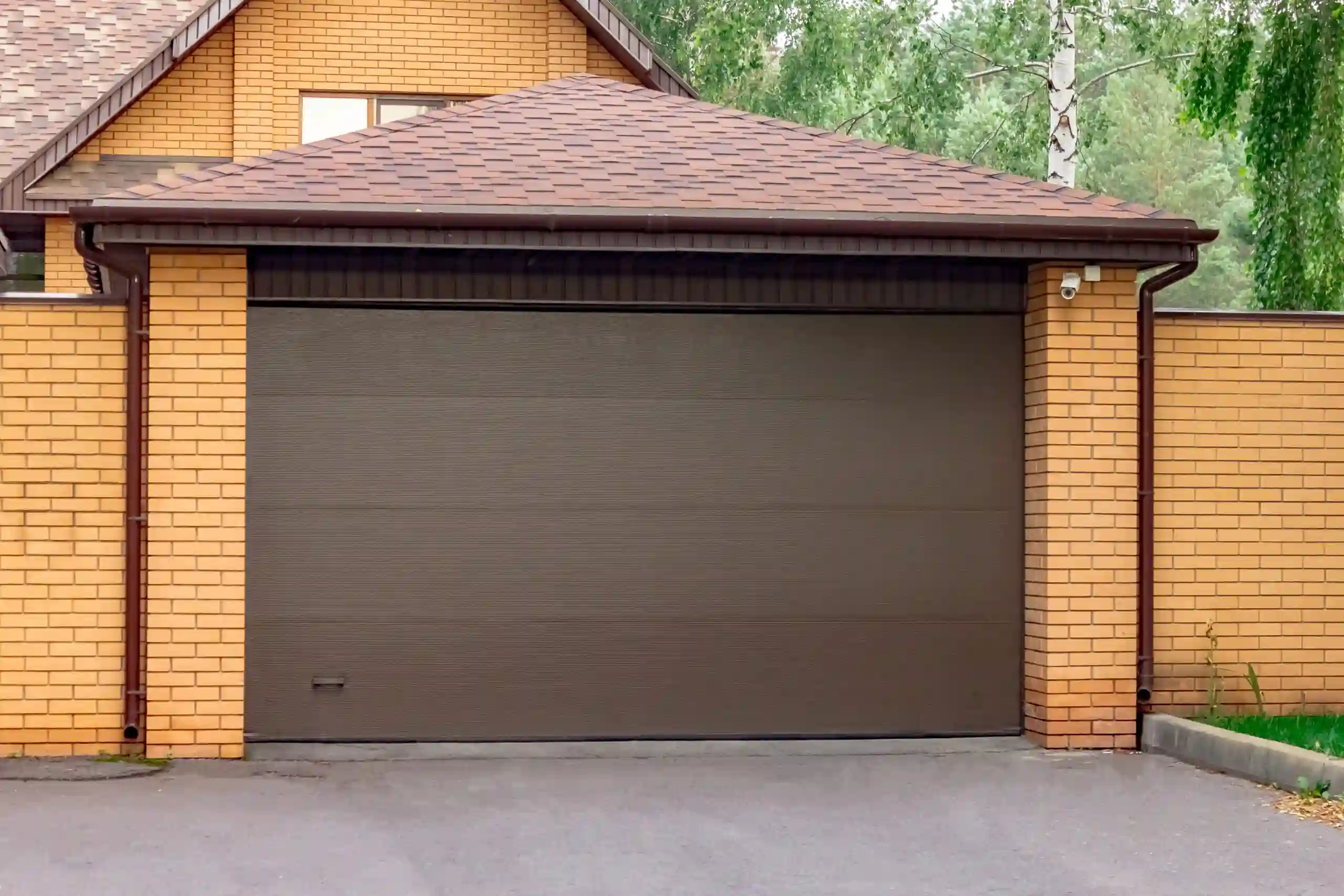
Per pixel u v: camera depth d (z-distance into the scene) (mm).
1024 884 6562
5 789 8367
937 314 10016
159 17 20500
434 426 9609
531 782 8664
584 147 10453
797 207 9281
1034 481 9945
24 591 9250
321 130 17500
